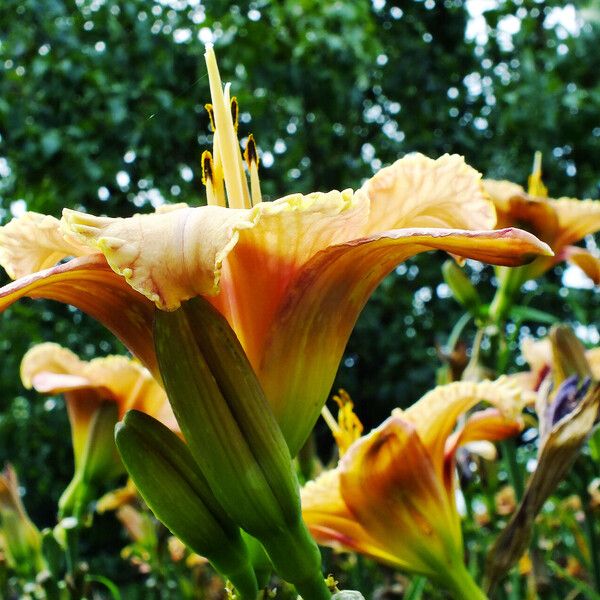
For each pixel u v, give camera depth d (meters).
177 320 0.23
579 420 0.34
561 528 0.62
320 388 0.25
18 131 1.35
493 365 0.50
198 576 0.62
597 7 1.42
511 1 1.60
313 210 0.22
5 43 1.41
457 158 0.26
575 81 1.56
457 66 1.67
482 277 1.52
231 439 0.23
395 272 1.52
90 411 0.46
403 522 0.33
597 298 1.40
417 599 0.42
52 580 0.44
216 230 0.21
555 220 0.50
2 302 0.22
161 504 0.24
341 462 0.32
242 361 0.23
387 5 1.66
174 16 1.44
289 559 0.23
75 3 1.45
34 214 0.27
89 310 0.26
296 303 0.24
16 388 1.40
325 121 1.52
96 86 1.38
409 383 1.46
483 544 0.48
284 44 1.39
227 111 0.27
